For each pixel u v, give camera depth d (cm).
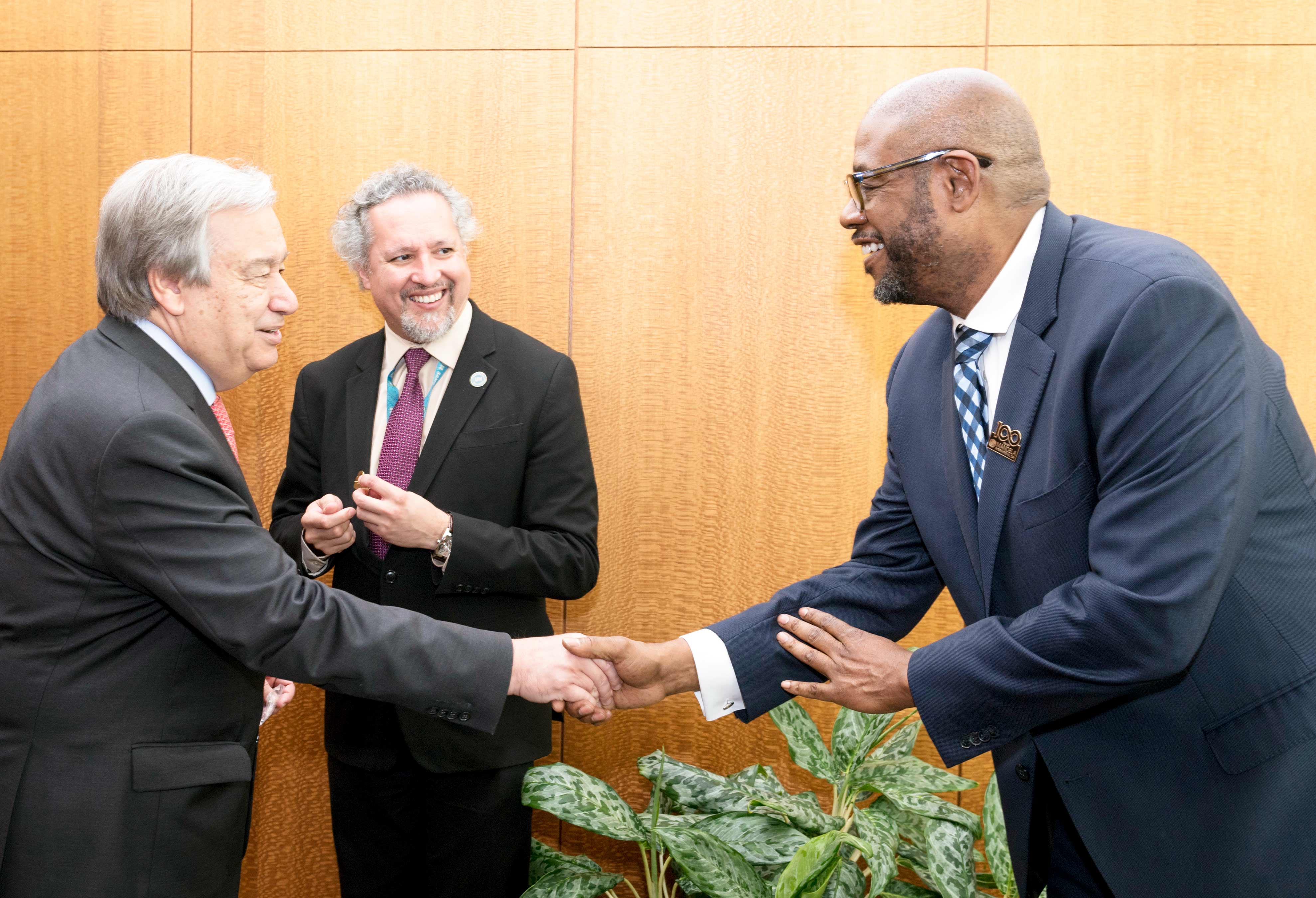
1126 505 117
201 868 132
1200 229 234
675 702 256
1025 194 133
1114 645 116
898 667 147
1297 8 228
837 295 245
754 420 250
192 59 252
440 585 185
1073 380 124
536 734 197
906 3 238
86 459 126
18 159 258
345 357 209
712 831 192
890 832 187
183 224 134
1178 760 124
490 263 251
